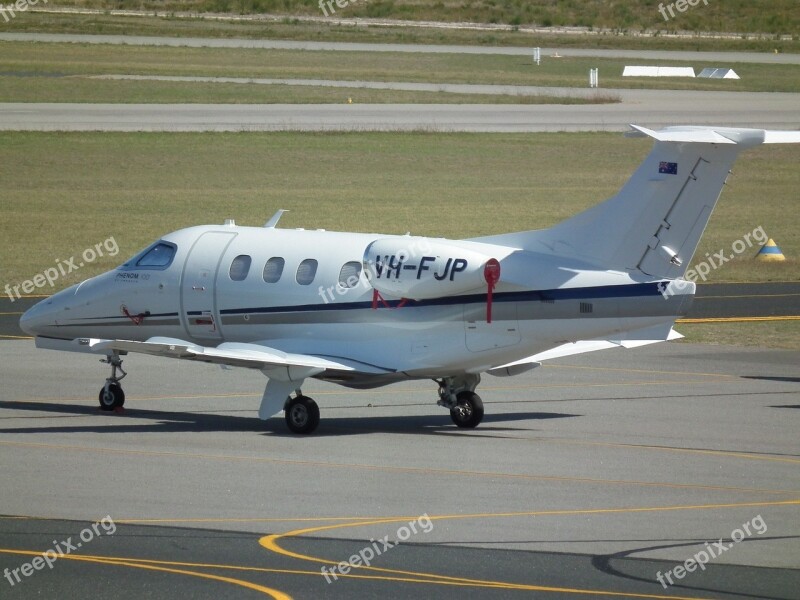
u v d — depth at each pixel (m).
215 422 74.56
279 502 53.81
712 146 65.75
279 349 76.06
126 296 81.12
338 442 68.38
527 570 43.91
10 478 58.12
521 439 69.75
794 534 49.34
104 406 78.06
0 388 85.94
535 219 187.00
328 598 40.62
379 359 73.12
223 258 78.69
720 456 65.12
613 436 70.75
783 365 98.12
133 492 55.41
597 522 50.94
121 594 41.06
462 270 68.94
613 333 68.25
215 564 44.41
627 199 67.94
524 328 69.19
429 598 40.62
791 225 194.25
